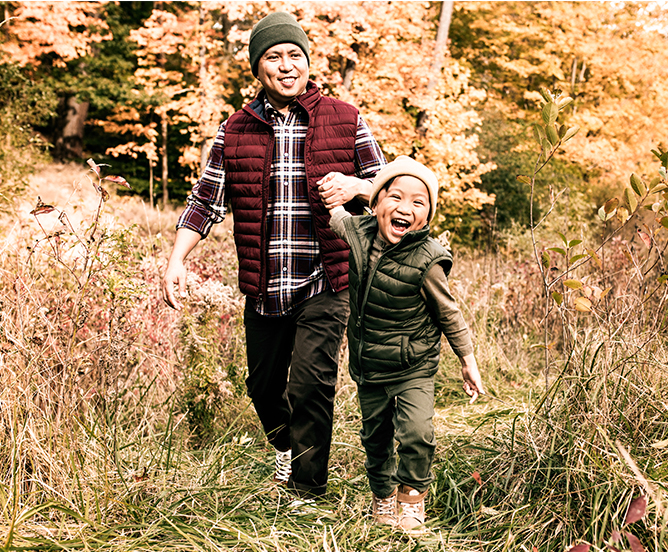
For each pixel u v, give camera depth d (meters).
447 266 2.13
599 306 2.98
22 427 2.17
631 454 2.13
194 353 3.14
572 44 14.63
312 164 2.49
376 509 2.30
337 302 2.49
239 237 2.58
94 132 18.58
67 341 2.70
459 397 4.07
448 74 10.28
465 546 2.08
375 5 9.14
